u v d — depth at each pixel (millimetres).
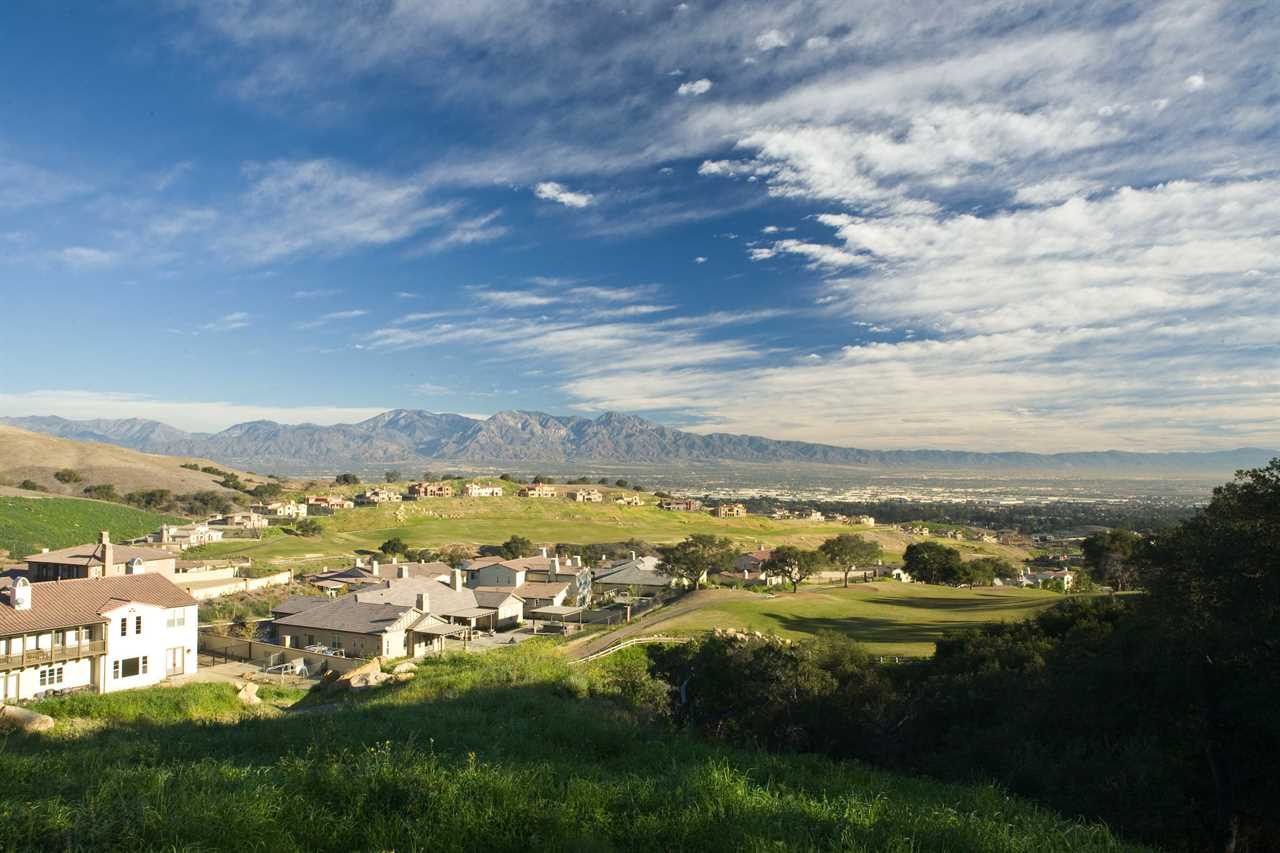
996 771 19062
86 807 8352
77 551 66188
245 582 80188
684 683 35531
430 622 59688
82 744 15438
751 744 19516
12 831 7691
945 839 9039
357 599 62938
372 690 35000
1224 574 16453
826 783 12719
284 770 10586
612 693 29156
